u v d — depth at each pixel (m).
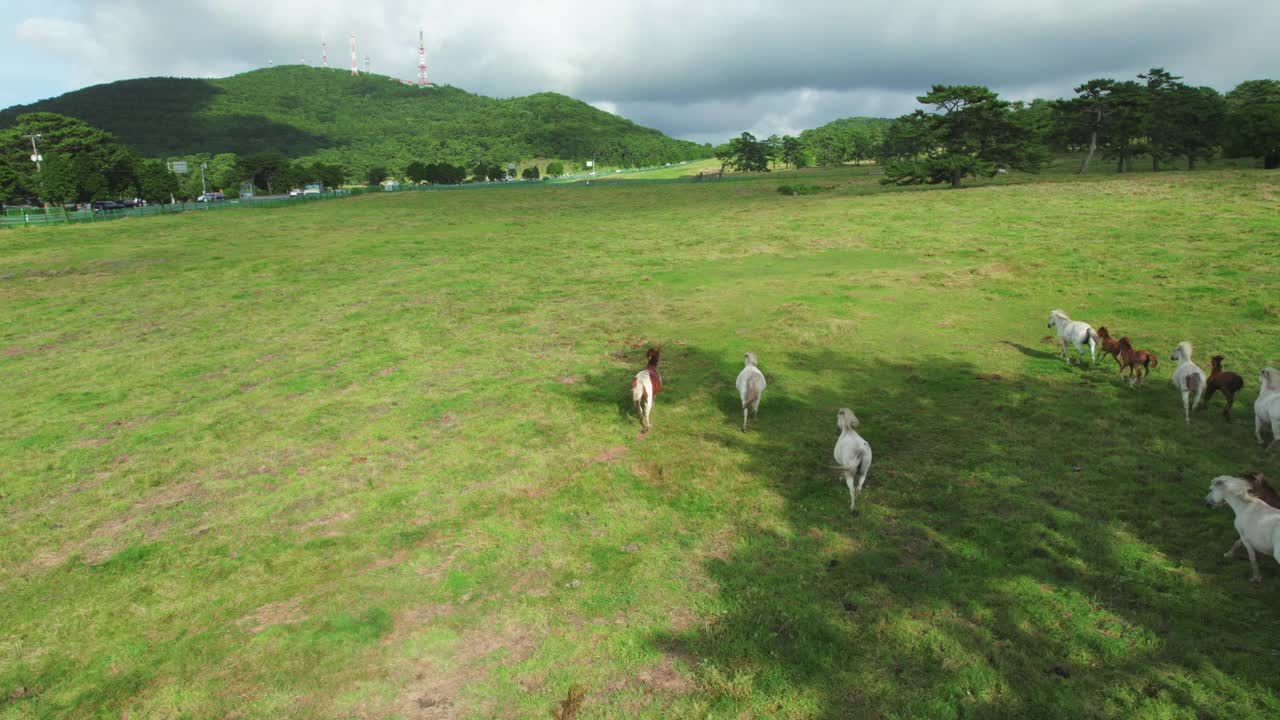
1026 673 6.54
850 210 52.25
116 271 35.97
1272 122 67.50
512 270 34.03
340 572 9.03
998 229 38.53
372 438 13.81
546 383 16.88
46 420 15.60
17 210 76.62
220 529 10.38
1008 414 13.34
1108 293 22.97
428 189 122.69
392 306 26.53
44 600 8.69
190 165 175.88
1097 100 76.19
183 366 19.55
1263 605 7.20
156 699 6.84
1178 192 46.75
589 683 6.78
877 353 17.97
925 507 9.88
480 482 11.57
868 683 6.52
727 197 80.31
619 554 9.12
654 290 27.73
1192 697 6.07
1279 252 26.91
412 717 6.48
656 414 14.45
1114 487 10.12
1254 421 12.17
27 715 6.70
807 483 10.87
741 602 7.86
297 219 65.12
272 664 7.28
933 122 74.12
